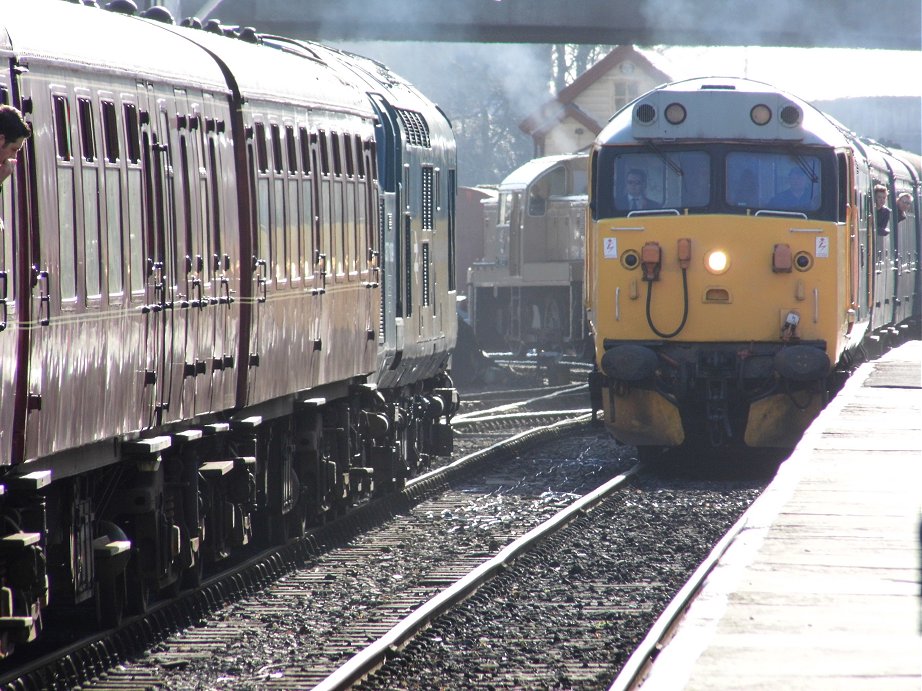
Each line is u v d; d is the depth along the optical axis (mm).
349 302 56406
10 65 30312
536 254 147000
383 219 62594
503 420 97250
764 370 69688
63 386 32531
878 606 30031
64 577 35000
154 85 38719
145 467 37531
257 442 48438
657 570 49188
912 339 139125
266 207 47031
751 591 31500
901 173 120438
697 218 69812
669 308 70188
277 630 40406
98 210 34594
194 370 41031
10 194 30031
